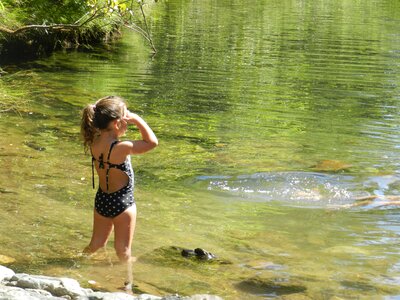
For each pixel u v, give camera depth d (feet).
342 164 23.29
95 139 16.37
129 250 16.30
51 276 15.24
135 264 15.97
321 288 15.02
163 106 30.99
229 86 35.88
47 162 22.48
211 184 21.22
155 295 14.56
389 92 35.27
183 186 21.02
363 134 27.07
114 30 51.52
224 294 14.70
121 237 16.31
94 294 13.98
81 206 19.15
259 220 18.78
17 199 19.31
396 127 28.27
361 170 22.81
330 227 18.40
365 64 43.14
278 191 20.84
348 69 41.37
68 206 19.08
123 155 16.21
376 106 31.99
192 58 43.86
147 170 22.26
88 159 23.02
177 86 35.50
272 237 17.72
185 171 22.29
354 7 76.28
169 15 63.98
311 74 39.65
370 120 29.22
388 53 47.34
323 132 27.30
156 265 15.96
